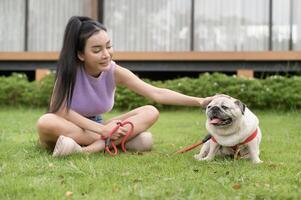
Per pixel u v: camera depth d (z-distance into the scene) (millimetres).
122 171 3369
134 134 4434
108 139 4227
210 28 11281
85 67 4266
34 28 11820
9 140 5195
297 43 11039
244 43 11195
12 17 11852
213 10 11266
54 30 11773
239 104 3738
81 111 4352
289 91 9242
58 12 11750
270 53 10484
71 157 3904
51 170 3400
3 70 11875
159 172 3367
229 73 11555
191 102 4289
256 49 11172
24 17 11820
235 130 3760
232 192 2781
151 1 11500
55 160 3812
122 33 11602
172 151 4488
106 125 4254
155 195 2693
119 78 4449
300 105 9453
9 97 10203
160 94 4395
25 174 3297
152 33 11516
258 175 3250
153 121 4559
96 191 2834
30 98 10008
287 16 11047
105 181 3064
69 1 11688
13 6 11844
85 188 2887
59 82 4203
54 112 4246
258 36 11164
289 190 2842
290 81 9352
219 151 4020
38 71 11188
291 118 7988
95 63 4109
